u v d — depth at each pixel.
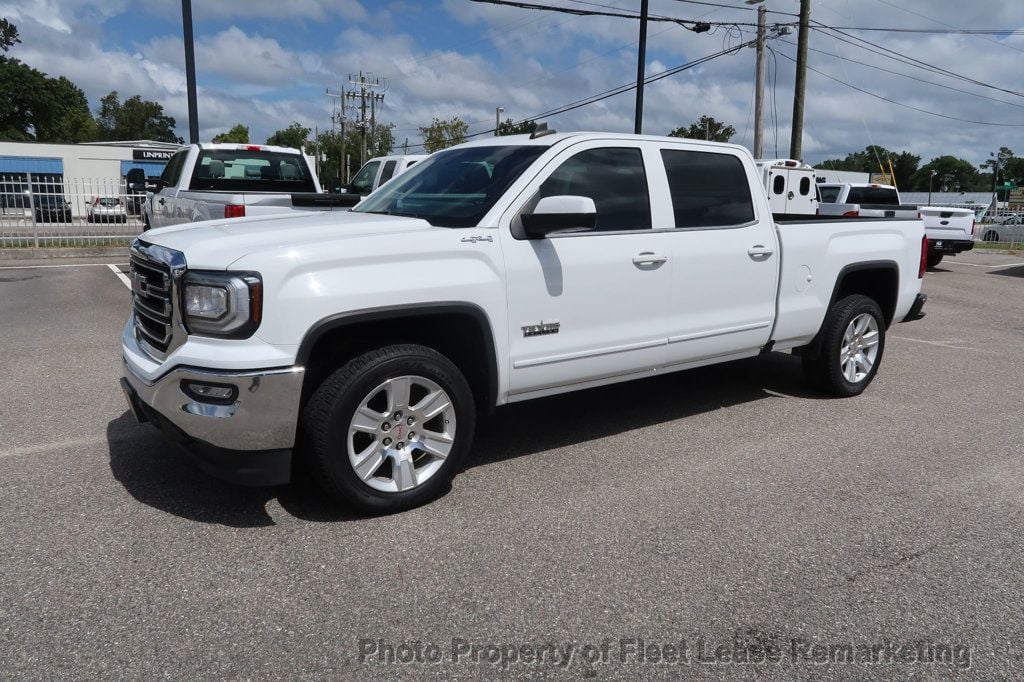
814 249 5.67
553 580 3.22
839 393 6.11
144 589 3.08
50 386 5.96
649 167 4.79
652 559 3.42
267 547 3.44
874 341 6.22
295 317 3.41
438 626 2.89
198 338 3.44
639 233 4.66
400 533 3.61
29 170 41.69
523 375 4.25
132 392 3.95
